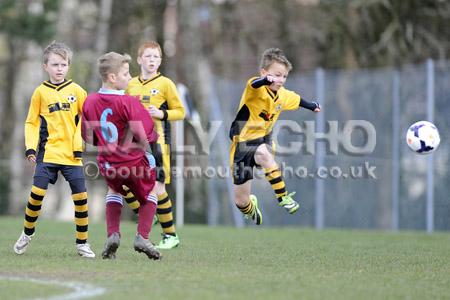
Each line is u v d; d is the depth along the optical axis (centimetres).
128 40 9119
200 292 2091
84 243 2866
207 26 8844
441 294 2142
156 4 9025
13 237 3809
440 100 5378
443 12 7169
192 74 8244
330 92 5731
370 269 2639
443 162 5378
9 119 9662
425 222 5431
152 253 2691
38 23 8200
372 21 7419
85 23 9512
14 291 2086
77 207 2852
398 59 7231
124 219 7812
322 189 5778
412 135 3584
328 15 7788
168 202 3275
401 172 5525
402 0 7188
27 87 9294
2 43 9944
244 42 8750
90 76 9169
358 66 7500
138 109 2670
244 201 3228
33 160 2838
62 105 2866
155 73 3347
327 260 2902
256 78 3062
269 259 2900
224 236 4281
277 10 8456
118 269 2489
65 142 2862
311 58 8188
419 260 2953
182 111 3309
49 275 2358
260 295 2062
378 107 5600
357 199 5669
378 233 4944
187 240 3862
